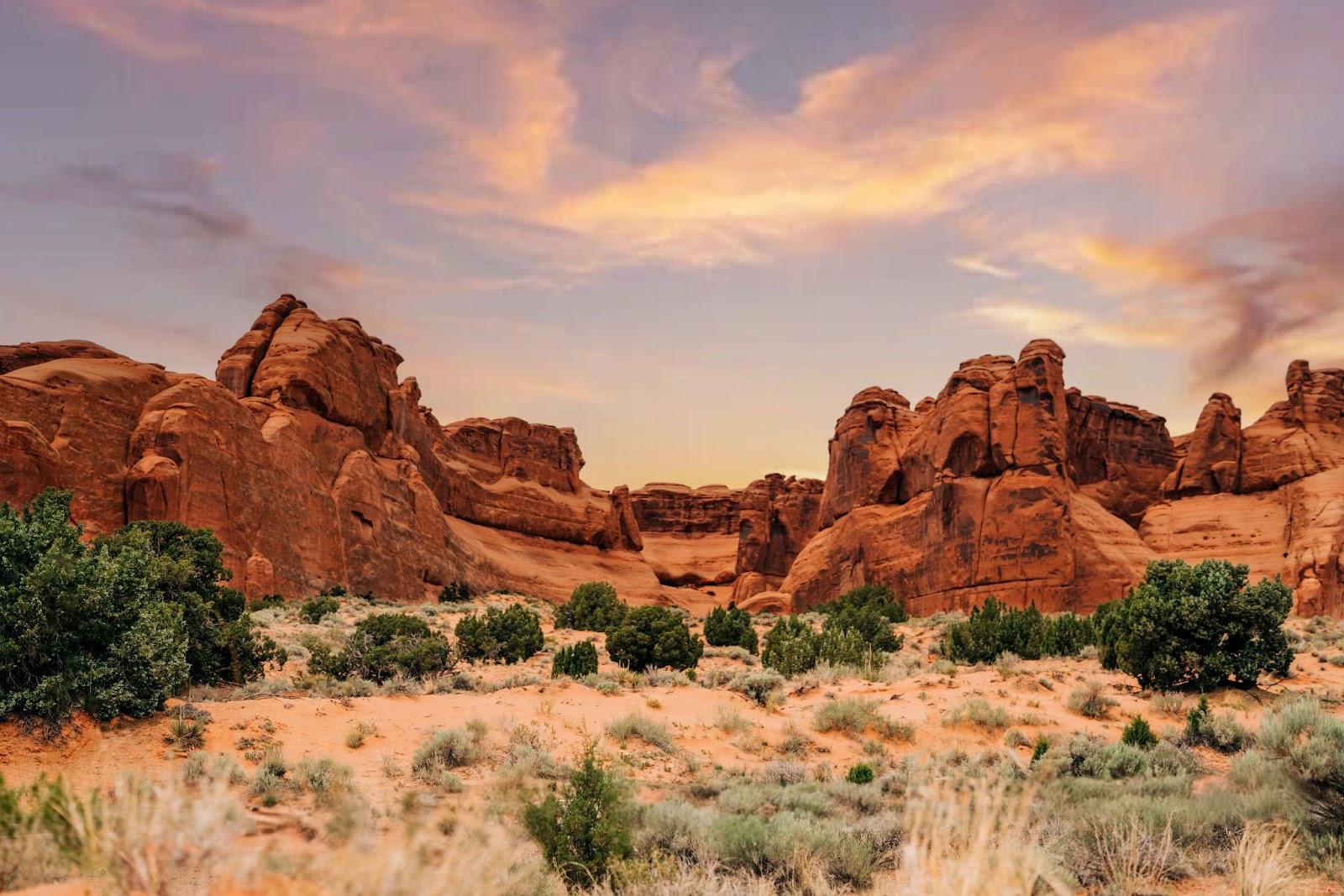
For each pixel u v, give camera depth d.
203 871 4.32
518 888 6.54
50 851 4.78
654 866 9.81
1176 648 31.12
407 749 20.27
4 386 59.00
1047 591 84.88
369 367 100.88
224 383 85.12
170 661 19.98
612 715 25.94
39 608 18.33
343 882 4.62
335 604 63.22
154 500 61.34
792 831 11.57
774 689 32.09
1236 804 12.95
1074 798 15.26
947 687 32.19
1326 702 28.83
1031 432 90.75
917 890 5.57
